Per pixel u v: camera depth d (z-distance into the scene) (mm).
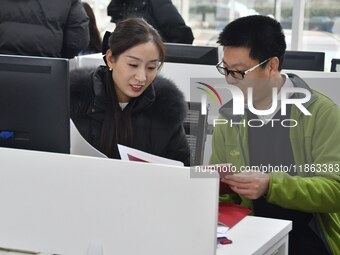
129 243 1836
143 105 2654
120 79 2594
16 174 1908
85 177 1844
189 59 2965
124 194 1817
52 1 4262
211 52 2936
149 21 5023
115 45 2570
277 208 2545
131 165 1798
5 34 4227
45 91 2107
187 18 6348
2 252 1970
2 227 1954
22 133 2160
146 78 2590
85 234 1873
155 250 1817
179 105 2658
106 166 1819
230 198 2580
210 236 1767
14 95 2131
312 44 5930
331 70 3561
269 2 6059
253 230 2197
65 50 4457
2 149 1909
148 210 1806
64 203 1877
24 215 1924
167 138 2670
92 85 2664
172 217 1788
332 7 5816
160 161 2029
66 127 2129
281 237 2217
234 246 2064
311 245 2518
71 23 4398
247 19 2391
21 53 4273
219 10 6254
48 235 1909
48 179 1879
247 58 2357
